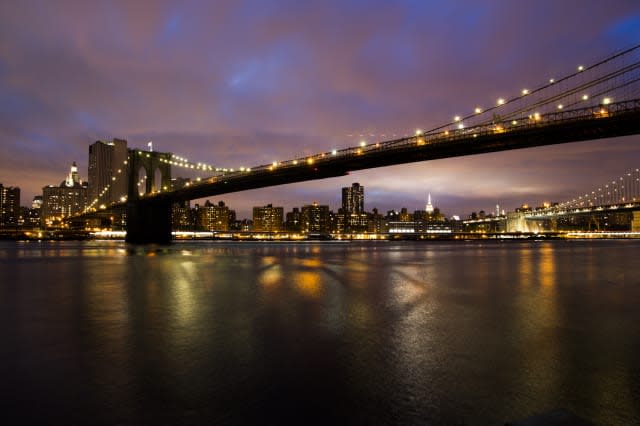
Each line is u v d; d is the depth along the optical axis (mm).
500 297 17391
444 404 6512
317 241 150625
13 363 8578
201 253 59281
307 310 14375
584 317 13094
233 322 12375
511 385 7277
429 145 54719
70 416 6180
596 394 6879
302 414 6195
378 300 16625
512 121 50469
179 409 6391
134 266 35031
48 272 29328
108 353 9234
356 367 8227
